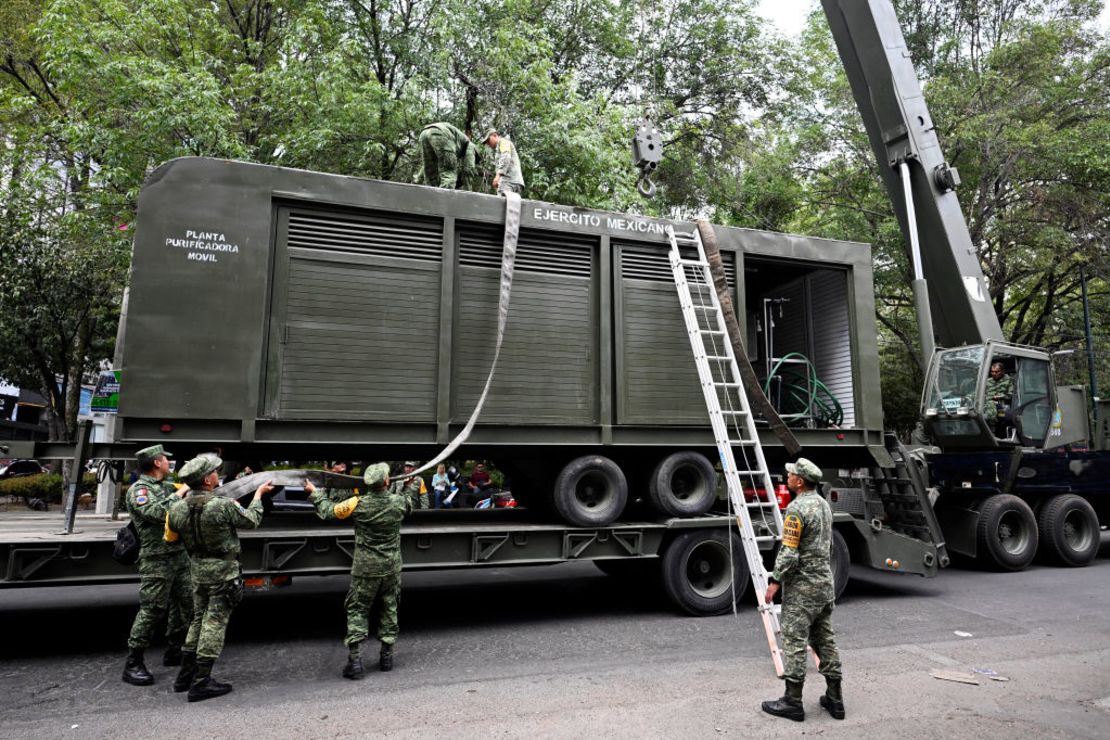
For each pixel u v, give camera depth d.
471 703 4.39
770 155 21.28
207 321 5.62
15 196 15.97
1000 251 19.08
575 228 7.00
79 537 5.45
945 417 9.89
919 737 3.90
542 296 6.89
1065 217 18.41
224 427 5.65
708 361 7.38
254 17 17.75
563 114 13.25
